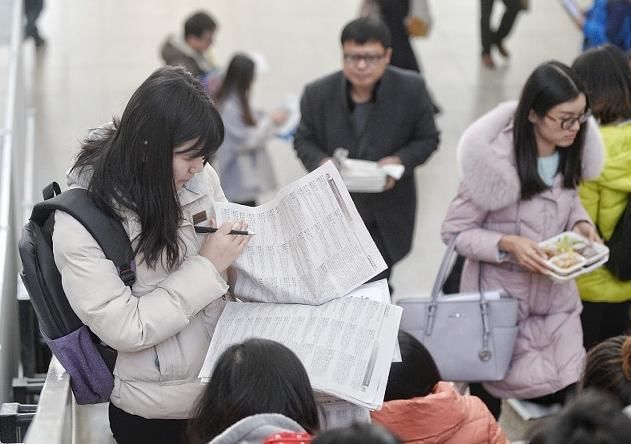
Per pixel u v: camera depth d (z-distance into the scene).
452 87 13.51
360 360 4.20
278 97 13.12
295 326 4.37
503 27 13.80
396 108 7.99
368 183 7.80
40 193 10.30
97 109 12.85
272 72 13.70
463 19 15.16
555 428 3.07
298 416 3.63
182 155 4.08
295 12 15.33
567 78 5.83
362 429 2.80
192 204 4.45
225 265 4.35
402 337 5.03
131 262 4.25
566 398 6.48
